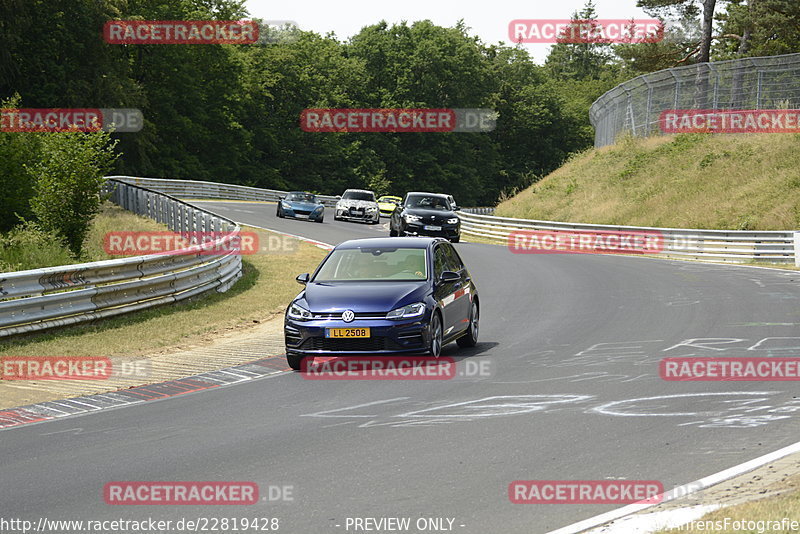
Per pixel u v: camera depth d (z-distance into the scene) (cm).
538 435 2994
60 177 8512
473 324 5053
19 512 2309
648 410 3350
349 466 2664
